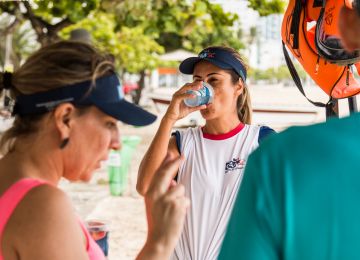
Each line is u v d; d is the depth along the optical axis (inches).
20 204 52.5
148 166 103.4
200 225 100.7
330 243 37.6
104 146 57.8
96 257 60.4
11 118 57.6
